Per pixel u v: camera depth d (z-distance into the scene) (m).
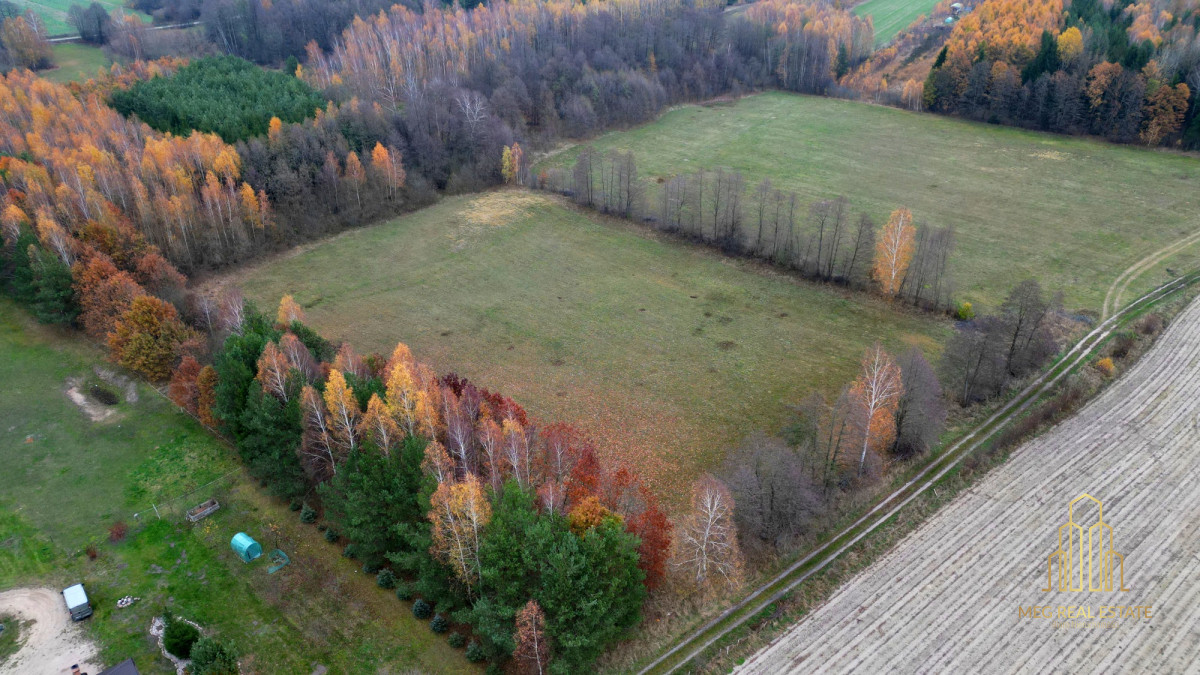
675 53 182.00
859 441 63.66
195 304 87.00
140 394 81.12
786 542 59.31
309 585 58.12
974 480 66.00
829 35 186.88
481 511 50.62
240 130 120.50
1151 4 167.75
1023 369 77.62
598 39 177.75
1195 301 89.75
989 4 168.12
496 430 58.31
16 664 52.59
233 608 56.41
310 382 66.69
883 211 119.19
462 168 132.12
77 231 93.88
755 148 149.75
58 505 67.25
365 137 126.19
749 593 56.16
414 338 91.62
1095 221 111.94
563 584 47.31
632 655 51.72
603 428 74.69
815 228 108.38
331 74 160.25
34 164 105.06
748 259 107.56
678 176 116.81
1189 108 133.75
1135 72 135.88
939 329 88.50
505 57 162.50
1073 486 64.94
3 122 116.75
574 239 116.31
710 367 84.00
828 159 142.62
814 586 56.56
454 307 98.62
